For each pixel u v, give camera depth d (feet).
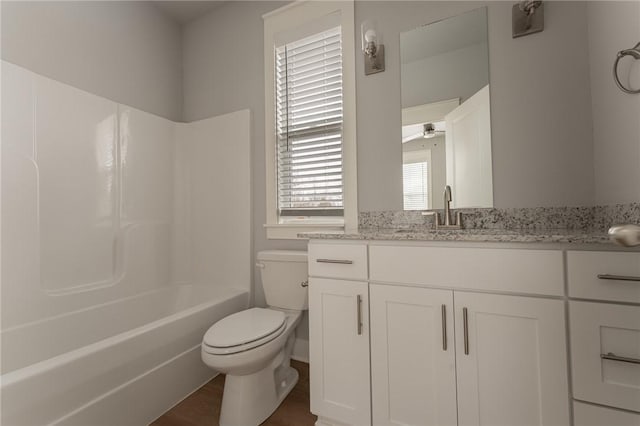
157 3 7.39
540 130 4.26
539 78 4.28
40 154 4.86
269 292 5.57
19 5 5.06
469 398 3.11
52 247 5.00
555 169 4.17
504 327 2.98
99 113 5.81
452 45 4.89
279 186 6.52
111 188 5.99
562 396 2.74
